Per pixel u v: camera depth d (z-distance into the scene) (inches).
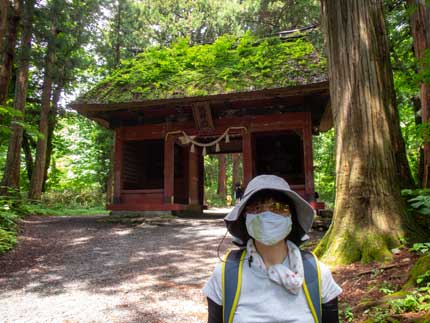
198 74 502.9
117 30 862.5
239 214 59.9
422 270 158.7
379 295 159.5
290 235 65.3
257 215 57.7
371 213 214.1
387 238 206.7
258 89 432.5
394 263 187.0
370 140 222.7
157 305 184.2
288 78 435.2
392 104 239.9
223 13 895.1
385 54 242.1
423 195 217.5
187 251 303.7
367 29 234.8
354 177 221.3
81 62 709.9
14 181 551.8
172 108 506.3
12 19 452.8
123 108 486.6
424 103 301.0
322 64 442.9
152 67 545.6
